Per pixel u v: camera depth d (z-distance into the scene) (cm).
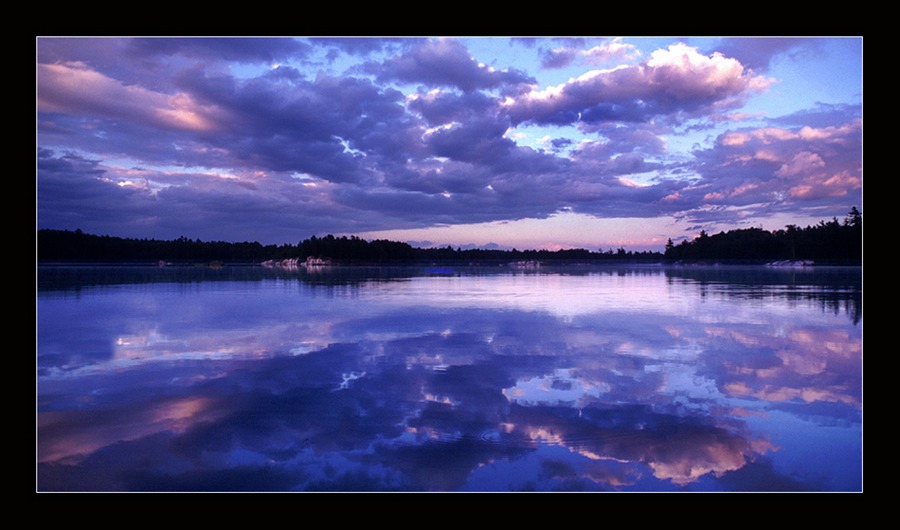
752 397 599
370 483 396
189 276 3794
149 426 511
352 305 1606
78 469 418
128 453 447
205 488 390
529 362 782
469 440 474
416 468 420
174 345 924
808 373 709
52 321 1220
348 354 844
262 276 3903
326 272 4984
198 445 465
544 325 1159
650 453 447
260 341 960
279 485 394
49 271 4634
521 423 516
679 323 1182
